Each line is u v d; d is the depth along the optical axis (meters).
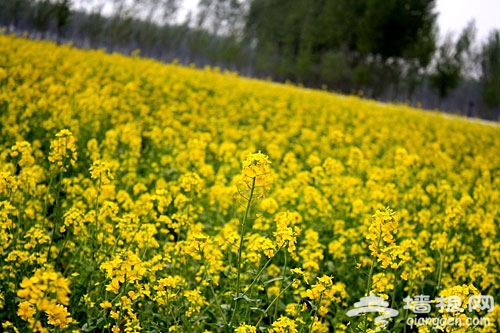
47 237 4.81
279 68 58.00
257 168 4.32
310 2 60.31
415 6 50.31
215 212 7.66
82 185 7.72
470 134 21.56
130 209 6.64
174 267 5.30
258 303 4.68
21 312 3.17
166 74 21.88
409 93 53.41
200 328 4.51
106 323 4.18
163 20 56.69
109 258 4.99
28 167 6.34
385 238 4.33
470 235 8.04
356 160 10.67
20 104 10.70
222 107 17.91
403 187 10.25
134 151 9.47
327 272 6.18
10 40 21.55
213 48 58.81
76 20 48.09
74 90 13.35
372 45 51.34
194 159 8.89
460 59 50.84
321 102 24.27
